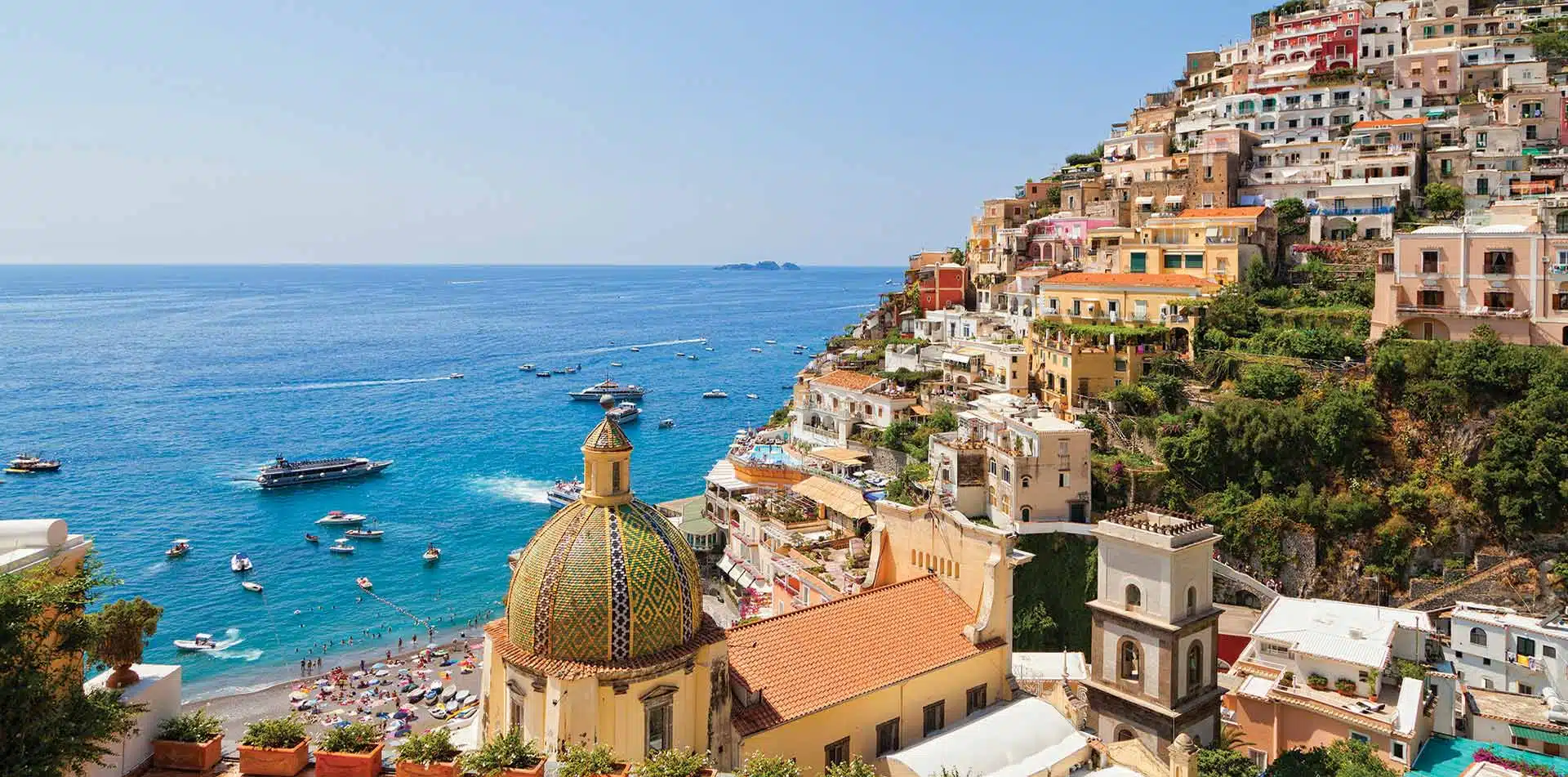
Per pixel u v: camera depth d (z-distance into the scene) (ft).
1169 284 375.66
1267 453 295.07
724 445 616.39
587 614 109.60
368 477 529.86
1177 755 132.57
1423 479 282.77
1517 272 307.58
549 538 115.75
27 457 546.26
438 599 358.02
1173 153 528.22
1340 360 317.01
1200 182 461.78
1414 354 296.51
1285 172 464.65
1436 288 320.29
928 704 139.74
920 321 513.45
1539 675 201.98
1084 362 346.54
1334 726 179.83
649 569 112.68
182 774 93.45
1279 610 217.36
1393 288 326.65
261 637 323.57
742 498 362.12
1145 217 475.31
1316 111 497.87
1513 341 305.73
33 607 78.69
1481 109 455.22
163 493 492.13
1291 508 284.61
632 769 95.14
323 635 326.03
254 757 94.07
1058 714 145.48
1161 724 158.40
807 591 265.34
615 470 117.39
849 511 320.50
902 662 138.00
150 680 97.30
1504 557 264.72
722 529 371.35
